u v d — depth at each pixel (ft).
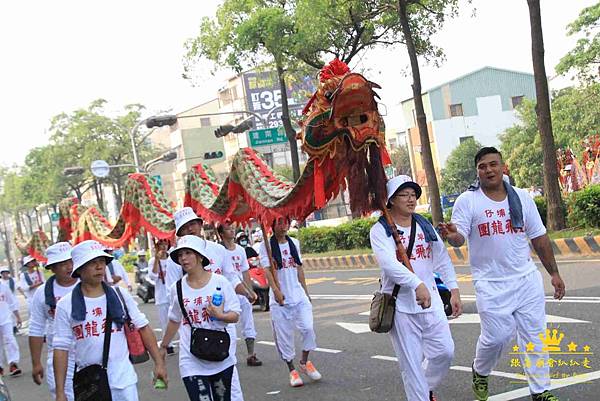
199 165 35.73
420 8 72.02
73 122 150.30
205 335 18.57
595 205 53.98
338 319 41.27
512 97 173.06
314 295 55.31
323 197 19.38
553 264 19.51
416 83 66.13
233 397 19.51
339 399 24.18
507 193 18.84
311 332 27.35
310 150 18.95
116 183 163.02
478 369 19.69
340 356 31.24
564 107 114.21
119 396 16.93
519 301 18.57
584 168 77.41
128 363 17.33
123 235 43.37
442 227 18.72
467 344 28.55
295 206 22.35
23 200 203.62
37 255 58.13
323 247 90.63
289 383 27.94
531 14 54.19
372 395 23.99
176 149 192.95
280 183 25.31
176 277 29.45
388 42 77.41
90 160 147.23
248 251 47.29
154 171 131.75
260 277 51.24
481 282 18.92
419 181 175.22
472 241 19.01
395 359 28.96
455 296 18.61
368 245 83.41
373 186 18.16
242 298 32.22
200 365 18.72
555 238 53.57
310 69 81.56
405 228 18.11
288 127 84.12
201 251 18.88
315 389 26.16
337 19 73.56
